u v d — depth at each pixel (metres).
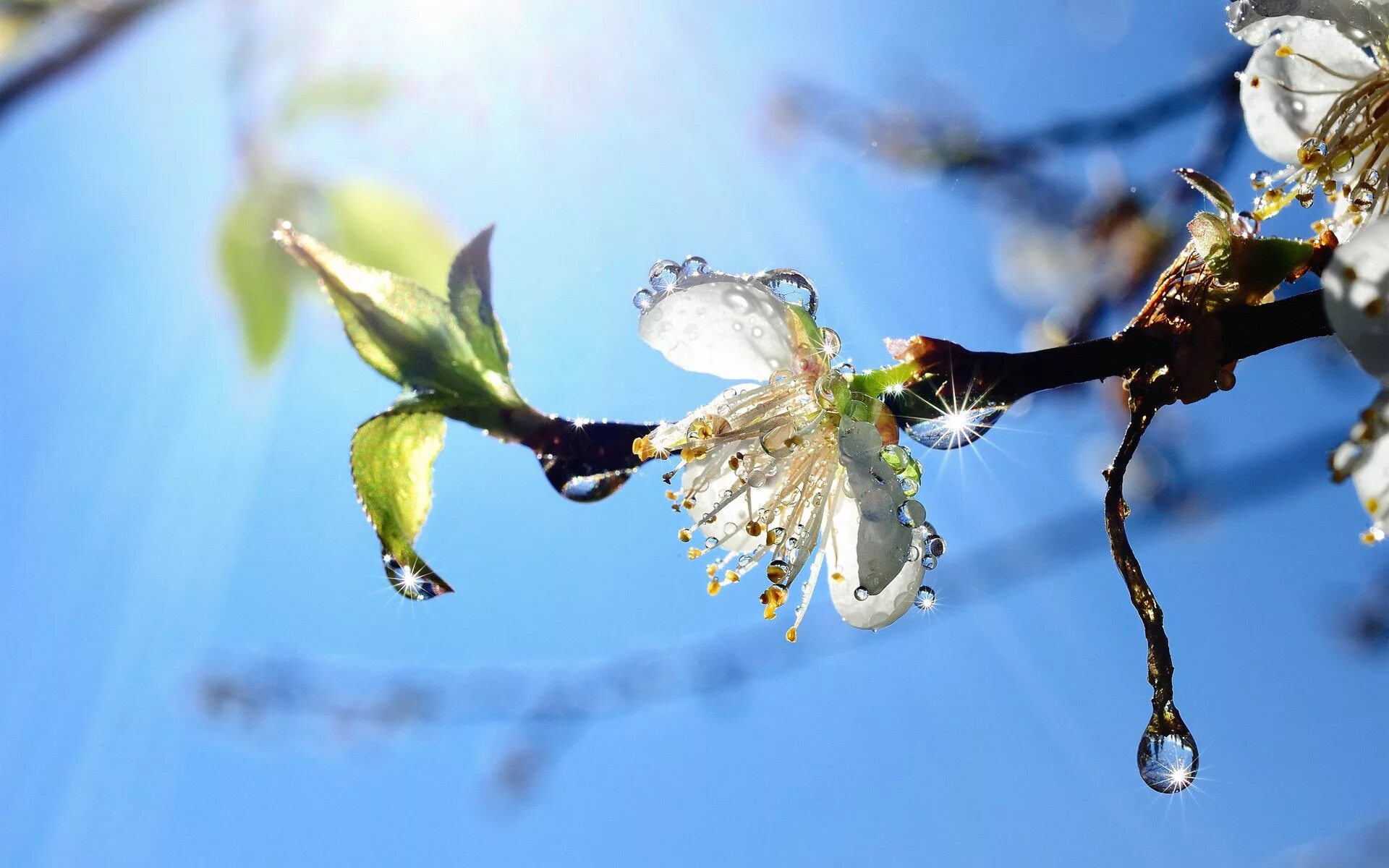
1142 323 0.13
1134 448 0.13
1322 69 0.14
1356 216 0.14
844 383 0.14
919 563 0.14
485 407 0.13
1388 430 0.12
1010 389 0.13
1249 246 0.13
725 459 0.14
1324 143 0.14
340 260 0.13
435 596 0.13
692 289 0.14
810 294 0.14
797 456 0.14
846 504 0.14
